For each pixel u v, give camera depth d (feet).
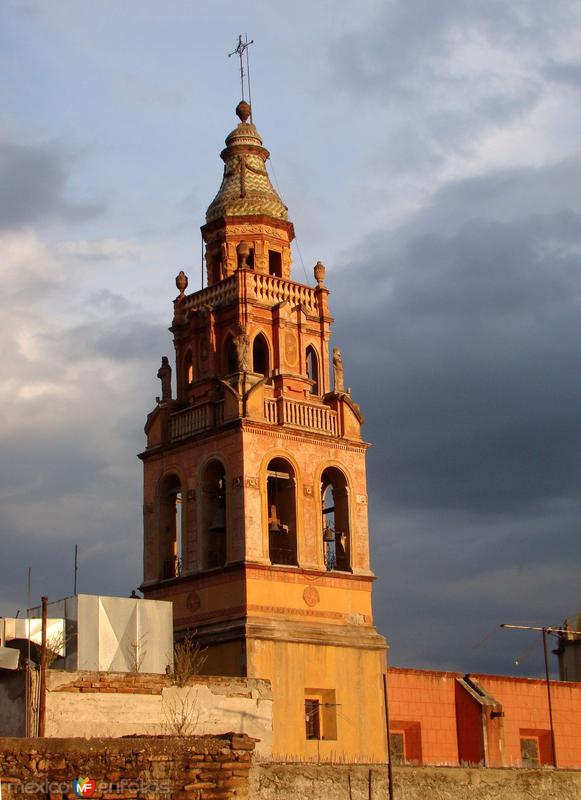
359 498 235.40
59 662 183.32
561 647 308.19
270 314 237.25
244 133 253.65
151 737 119.34
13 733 158.51
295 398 233.96
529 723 255.91
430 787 153.17
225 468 223.30
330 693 219.41
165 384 241.35
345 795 144.25
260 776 139.03
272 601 217.15
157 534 233.96
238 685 177.06
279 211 248.73
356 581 229.86
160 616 193.77
